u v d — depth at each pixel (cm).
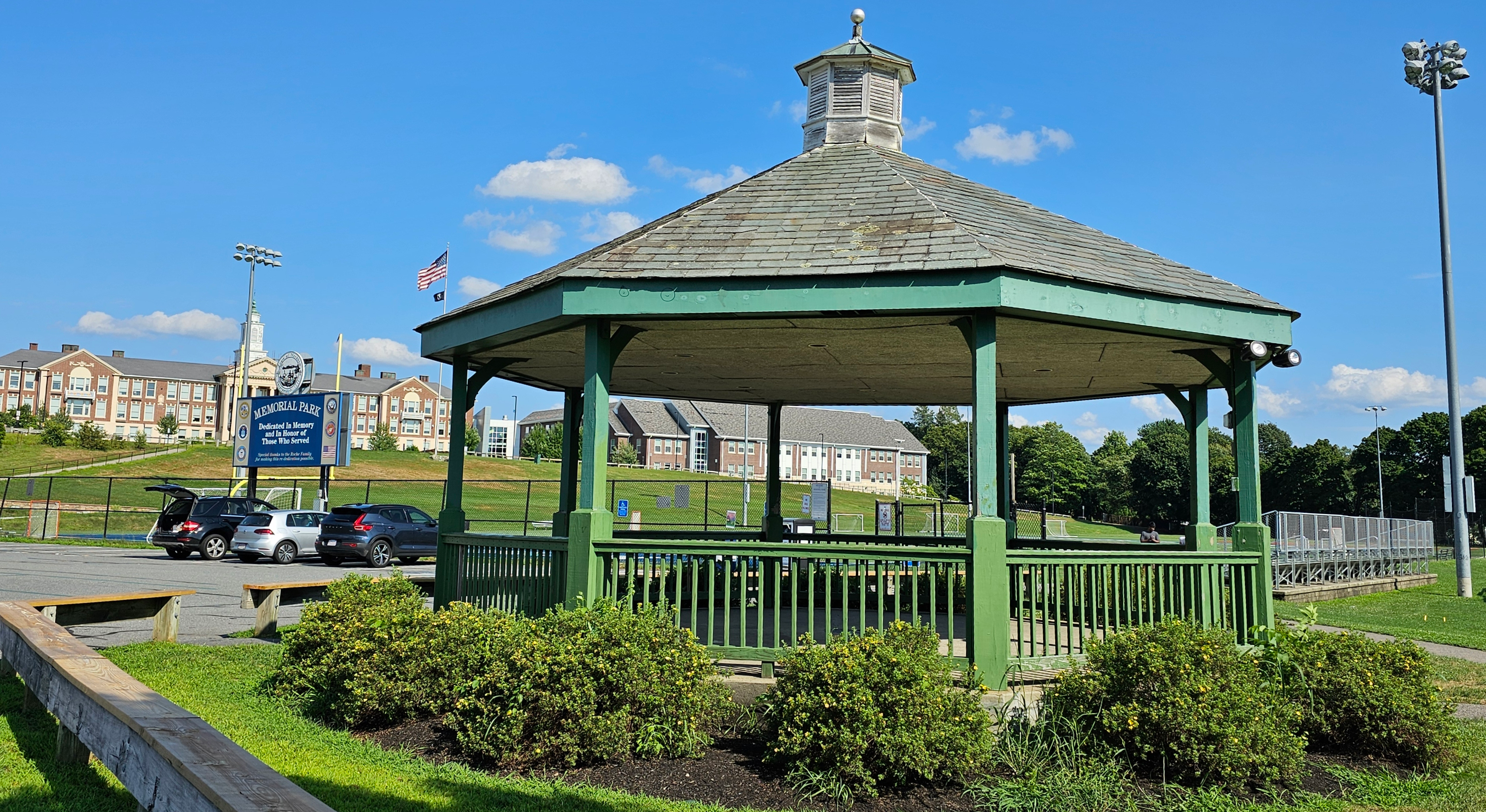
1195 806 527
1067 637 805
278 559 2262
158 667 820
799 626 908
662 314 677
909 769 536
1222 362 808
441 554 889
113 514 3809
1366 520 2389
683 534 1160
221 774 324
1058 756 564
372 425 10600
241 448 2678
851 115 991
